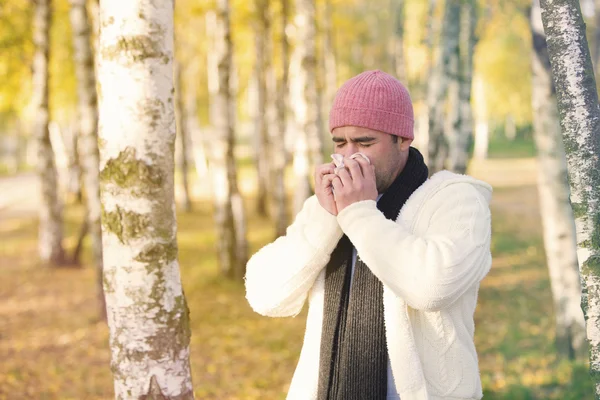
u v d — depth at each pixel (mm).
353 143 1771
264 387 5742
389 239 1612
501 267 11203
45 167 12398
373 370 1700
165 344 2482
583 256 1846
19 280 11180
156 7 2375
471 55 7215
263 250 1965
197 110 28781
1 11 13586
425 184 1787
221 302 9070
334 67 22062
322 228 1802
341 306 1797
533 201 20984
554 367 5336
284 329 7676
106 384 5902
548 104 5641
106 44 2383
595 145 1835
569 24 1849
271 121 18391
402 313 1668
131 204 2404
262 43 17625
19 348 7090
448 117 7172
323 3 18203
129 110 2369
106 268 2494
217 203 10398
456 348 1688
